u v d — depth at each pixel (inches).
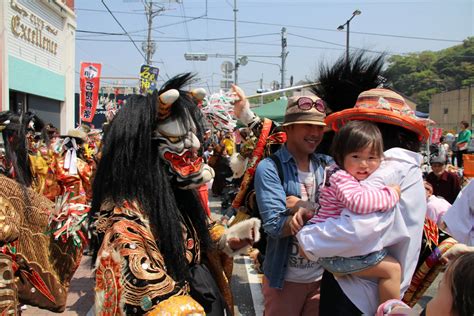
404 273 75.8
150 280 56.7
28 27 578.9
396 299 74.1
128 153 65.8
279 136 157.6
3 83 499.8
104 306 58.6
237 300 194.9
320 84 131.0
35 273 106.3
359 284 77.7
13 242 98.0
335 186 77.5
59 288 110.3
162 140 69.7
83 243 109.7
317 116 104.7
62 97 725.3
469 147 613.6
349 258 75.5
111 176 65.9
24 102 589.6
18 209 102.5
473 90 1547.7
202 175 72.4
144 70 729.6
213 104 110.1
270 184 103.2
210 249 80.7
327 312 84.7
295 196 104.7
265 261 110.0
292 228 85.0
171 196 68.4
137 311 56.1
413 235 76.3
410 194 76.9
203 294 72.3
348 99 126.6
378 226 71.9
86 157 248.8
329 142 130.3
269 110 371.6
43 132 201.6
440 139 784.3
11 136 107.6
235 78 1063.0
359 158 76.5
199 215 78.2
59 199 111.0
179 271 66.1
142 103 68.3
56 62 696.4
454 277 54.7
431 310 58.1
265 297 112.0
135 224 62.4
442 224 114.4
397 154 79.0
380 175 75.8
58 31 700.0
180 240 67.4
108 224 63.2
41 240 107.0
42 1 621.3
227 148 407.2
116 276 57.9
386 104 86.0
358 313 78.1
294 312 107.3
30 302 108.1
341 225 73.7
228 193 386.9
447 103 1727.4
